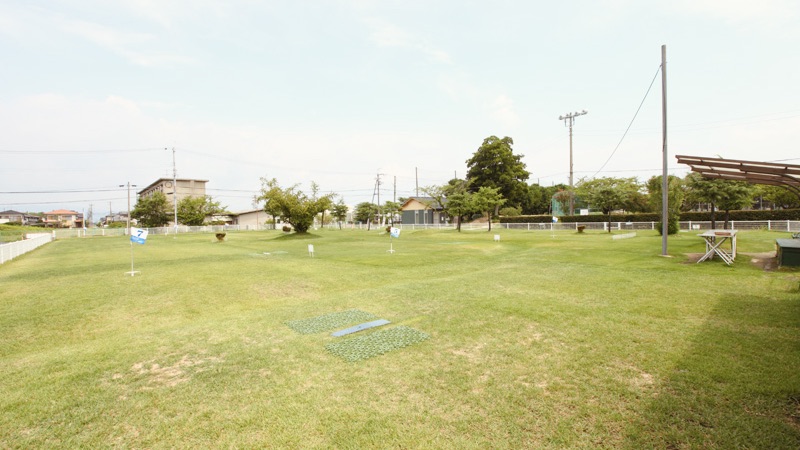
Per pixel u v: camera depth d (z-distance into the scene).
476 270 11.80
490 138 47.16
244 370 4.14
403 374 3.93
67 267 14.16
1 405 3.47
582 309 6.22
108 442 2.90
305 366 4.21
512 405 3.26
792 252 9.81
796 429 2.78
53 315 7.16
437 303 6.92
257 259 15.58
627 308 6.21
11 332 6.27
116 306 7.81
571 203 40.00
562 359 4.20
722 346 4.40
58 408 3.41
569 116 40.81
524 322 5.60
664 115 13.05
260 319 6.21
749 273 9.10
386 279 10.58
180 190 75.19
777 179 10.34
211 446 2.81
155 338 5.34
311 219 33.66
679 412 3.05
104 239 37.25
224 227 56.50
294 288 9.52
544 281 8.80
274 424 3.07
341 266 13.14
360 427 2.99
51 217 94.12
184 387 3.77
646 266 10.89
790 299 6.52
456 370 3.99
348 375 3.95
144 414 3.28
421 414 3.15
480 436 2.83
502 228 40.28
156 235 43.25
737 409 3.07
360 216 58.44
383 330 5.41
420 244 22.34
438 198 37.53
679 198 22.36
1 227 49.06
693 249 14.73
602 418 3.02
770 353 4.16
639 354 4.26
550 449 2.66
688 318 5.57
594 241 20.53
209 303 8.10
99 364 4.40
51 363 4.49
